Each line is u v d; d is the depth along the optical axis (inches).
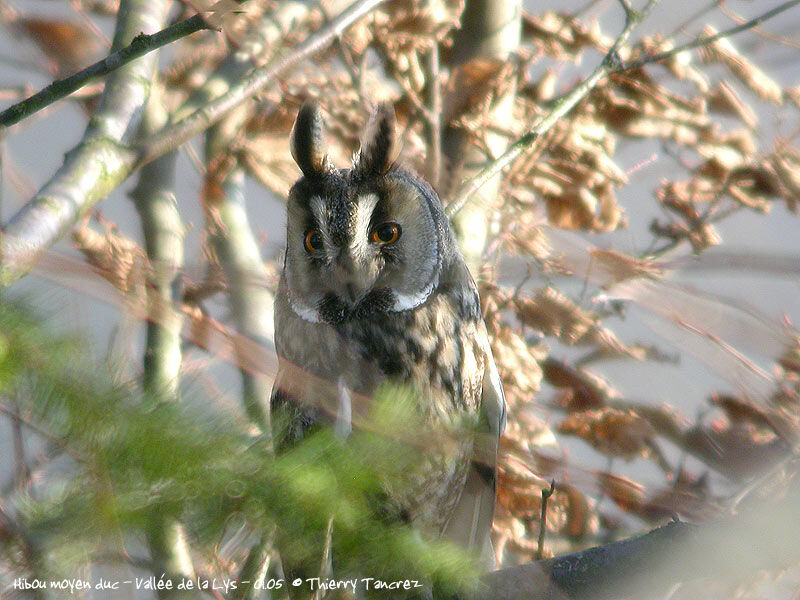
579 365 385.7
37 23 382.9
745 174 474.3
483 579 236.1
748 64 491.5
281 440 112.7
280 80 396.8
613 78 484.1
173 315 102.6
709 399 323.0
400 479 122.0
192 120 273.7
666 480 323.3
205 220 371.9
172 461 93.2
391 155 300.5
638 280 162.1
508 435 383.6
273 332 358.3
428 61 450.6
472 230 396.5
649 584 229.8
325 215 297.9
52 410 88.0
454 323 318.3
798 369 199.9
